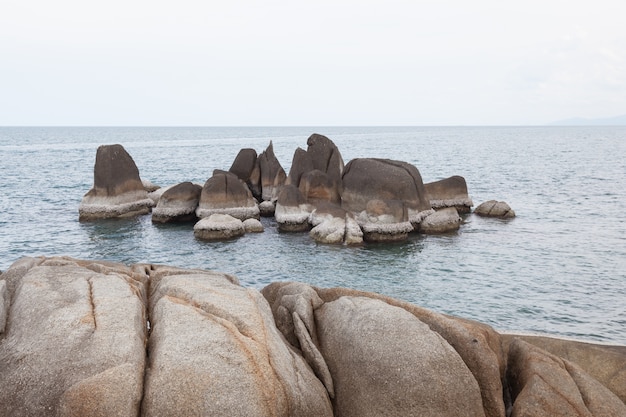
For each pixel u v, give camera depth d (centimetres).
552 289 2275
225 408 761
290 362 923
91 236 3319
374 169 3531
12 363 808
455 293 2241
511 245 3056
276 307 1170
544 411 900
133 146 14438
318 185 3647
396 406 881
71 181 6122
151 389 771
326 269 2627
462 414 880
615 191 5272
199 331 856
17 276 1114
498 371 966
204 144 15738
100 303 930
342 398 938
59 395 756
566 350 1158
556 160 9456
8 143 15850
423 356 905
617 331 1834
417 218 3400
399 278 2464
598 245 3038
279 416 804
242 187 3753
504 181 6244
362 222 3225
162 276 1180
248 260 2797
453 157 10294
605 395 948
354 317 1015
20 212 4125
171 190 3722
